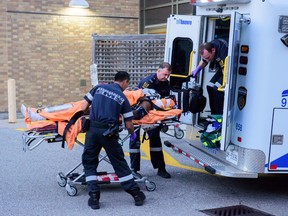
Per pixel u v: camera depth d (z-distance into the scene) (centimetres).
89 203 566
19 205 575
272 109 570
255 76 568
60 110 589
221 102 698
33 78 1343
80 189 640
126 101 561
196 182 691
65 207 569
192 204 591
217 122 652
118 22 1415
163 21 1451
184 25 744
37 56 1340
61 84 1373
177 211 563
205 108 731
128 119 562
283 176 745
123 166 569
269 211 573
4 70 1315
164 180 698
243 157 579
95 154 568
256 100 568
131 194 577
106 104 554
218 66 690
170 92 721
